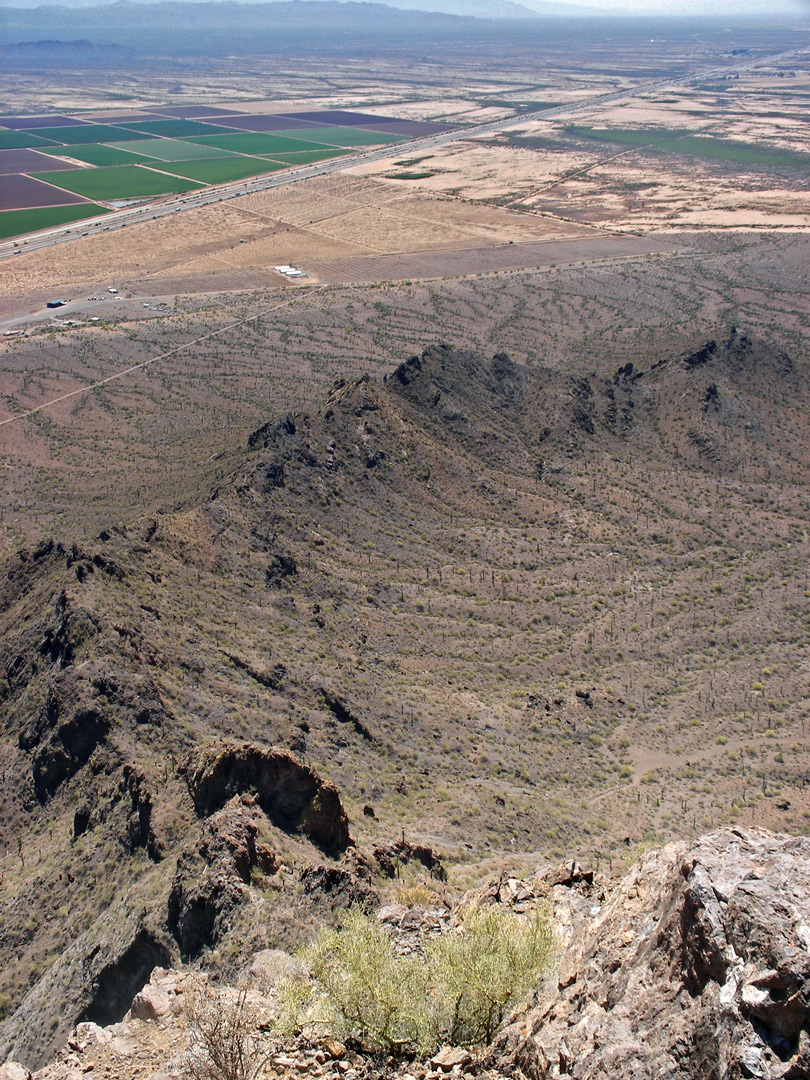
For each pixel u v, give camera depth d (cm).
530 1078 1460
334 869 3172
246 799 3591
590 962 1638
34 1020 3139
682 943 1392
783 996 1152
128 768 4253
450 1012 1692
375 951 1791
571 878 2506
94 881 3803
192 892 3084
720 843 1508
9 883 4138
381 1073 1605
